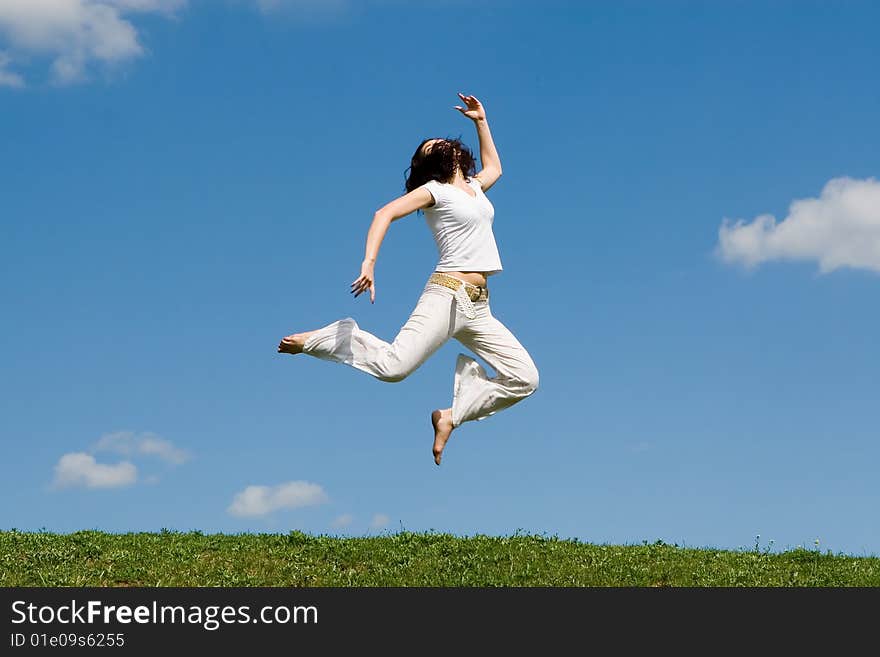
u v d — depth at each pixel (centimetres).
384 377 740
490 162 834
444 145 777
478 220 752
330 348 747
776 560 1187
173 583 998
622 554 1160
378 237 700
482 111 842
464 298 741
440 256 764
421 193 738
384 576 1038
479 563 1096
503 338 766
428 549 1157
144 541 1212
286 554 1134
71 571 1031
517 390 773
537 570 1071
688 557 1171
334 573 1047
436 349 750
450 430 780
